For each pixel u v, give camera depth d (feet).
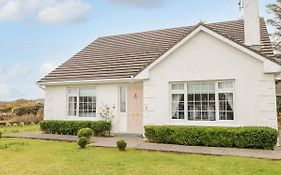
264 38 52.31
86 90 57.72
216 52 44.32
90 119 56.03
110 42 70.69
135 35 69.72
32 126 86.28
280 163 29.96
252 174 25.64
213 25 61.05
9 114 111.24
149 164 29.86
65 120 56.95
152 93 48.01
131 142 44.55
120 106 54.60
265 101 40.96
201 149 37.86
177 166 28.91
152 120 47.52
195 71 45.39
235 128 39.55
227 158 32.63
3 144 43.96
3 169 28.30
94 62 62.13
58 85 59.77
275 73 40.86
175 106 46.70
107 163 30.35
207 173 26.16
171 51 46.78
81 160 31.99
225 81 43.83
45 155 35.09
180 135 42.04
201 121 44.34
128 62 57.21
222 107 43.50
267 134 37.58
